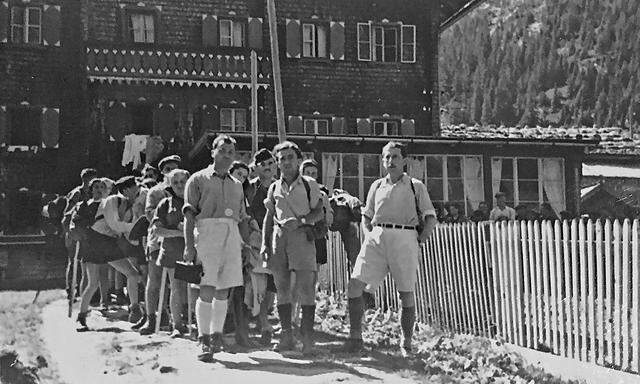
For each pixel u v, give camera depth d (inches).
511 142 1014.4
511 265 363.6
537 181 1046.4
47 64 1198.3
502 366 324.2
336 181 992.9
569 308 322.0
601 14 6560.0
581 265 314.0
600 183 1333.7
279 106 747.4
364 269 335.6
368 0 1295.5
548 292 338.3
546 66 5841.5
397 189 332.2
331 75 1272.1
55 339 393.1
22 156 1177.4
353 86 1278.3
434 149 1013.2
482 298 391.5
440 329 422.6
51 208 629.0
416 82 1296.8
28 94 1188.5
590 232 308.7
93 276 432.5
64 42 1206.9
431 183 1019.9
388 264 334.6
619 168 1519.4
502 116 5595.5
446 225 428.1
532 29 7062.0
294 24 1258.6
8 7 1189.1
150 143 1172.5
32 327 439.2
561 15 6747.1
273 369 298.2
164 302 442.9
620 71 5610.2
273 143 960.3
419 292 465.4
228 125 1224.2
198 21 1240.8
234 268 324.2
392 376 288.7
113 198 440.5
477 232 396.5
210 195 323.9
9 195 1167.6
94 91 1179.9
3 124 1172.5
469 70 6072.8
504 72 5856.3
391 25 1291.8
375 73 1286.9
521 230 355.9
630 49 5944.9
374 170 1003.9
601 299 302.8
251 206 383.9
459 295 414.3
